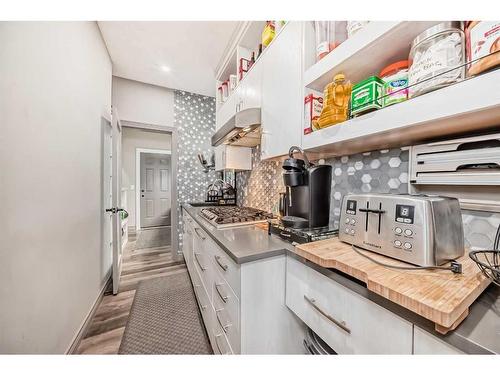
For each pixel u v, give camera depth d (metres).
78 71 1.41
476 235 0.69
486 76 0.46
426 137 0.76
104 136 1.99
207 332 1.38
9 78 0.81
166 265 2.73
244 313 0.82
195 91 3.02
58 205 1.13
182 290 2.08
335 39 0.96
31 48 0.93
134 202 5.10
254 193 2.17
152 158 5.35
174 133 2.97
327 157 1.25
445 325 0.37
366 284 0.53
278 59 1.18
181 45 2.00
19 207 0.84
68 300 1.22
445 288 0.45
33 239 0.92
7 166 0.79
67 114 1.25
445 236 0.57
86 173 1.53
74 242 1.32
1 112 0.77
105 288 2.01
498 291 0.52
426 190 0.82
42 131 1.00
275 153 1.21
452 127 0.62
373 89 0.70
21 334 0.84
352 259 0.63
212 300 1.23
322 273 0.69
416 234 0.56
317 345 0.77
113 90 2.61
